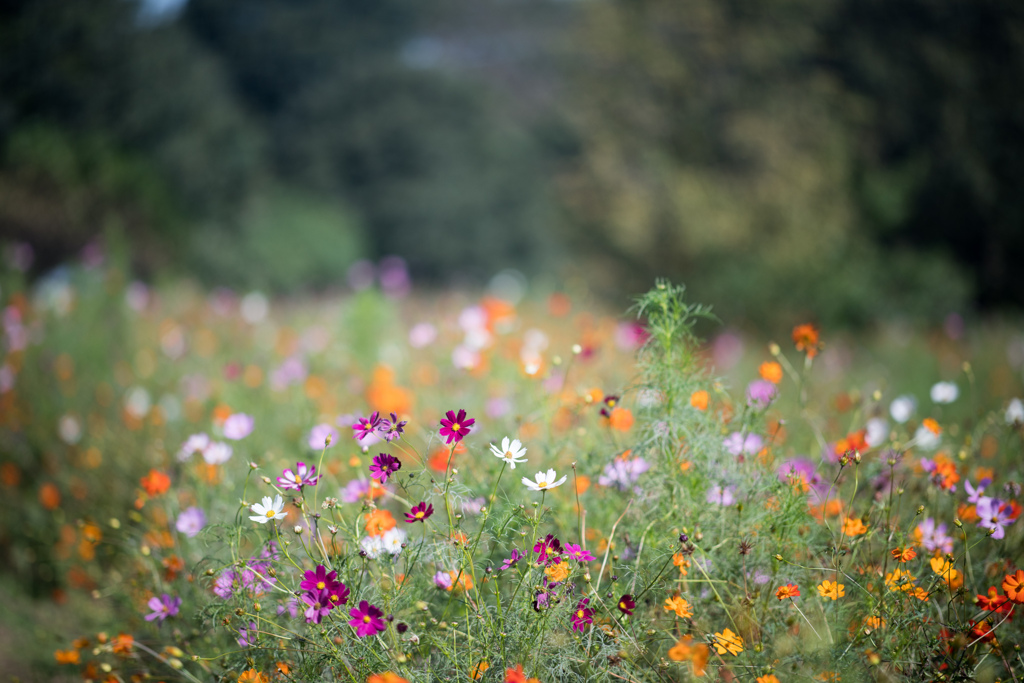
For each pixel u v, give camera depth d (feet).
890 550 6.46
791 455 8.47
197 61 79.87
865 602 6.08
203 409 12.96
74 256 43.86
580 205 55.42
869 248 40.57
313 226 87.66
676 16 51.01
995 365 19.52
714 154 50.67
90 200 48.21
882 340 28.19
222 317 22.95
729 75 50.96
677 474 6.87
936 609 6.25
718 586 6.46
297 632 6.14
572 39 57.31
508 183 135.44
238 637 6.26
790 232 41.24
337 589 5.64
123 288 18.74
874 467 7.38
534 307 23.30
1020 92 38.91
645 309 7.43
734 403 7.49
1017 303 39.34
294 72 131.13
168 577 7.62
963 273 39.17
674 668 5.80
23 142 46.85
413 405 11.25
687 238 44.91
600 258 53.36
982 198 39.37
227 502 8.14
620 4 52.85
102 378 15.42
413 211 123.13
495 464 7.69
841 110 45.55
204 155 73.36
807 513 6.64
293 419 11.40
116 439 12.25
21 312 16.71
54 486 12.05
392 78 129.18
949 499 7.55
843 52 47.37
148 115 66.54
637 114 53.01
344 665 5.77
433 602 6.55
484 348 13.26
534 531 5.94
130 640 6.72
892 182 42.29
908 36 44.16
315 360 15.87
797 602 6.23
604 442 8.04
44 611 10.10
